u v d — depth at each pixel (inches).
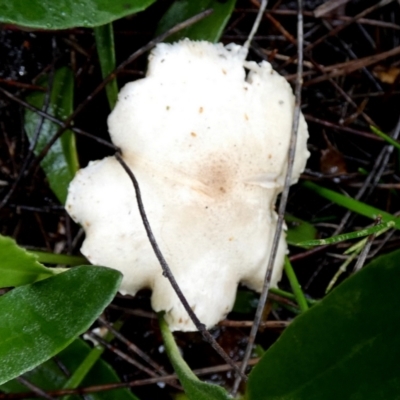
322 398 10.4
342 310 10.2
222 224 11.2
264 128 11.4
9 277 10.6
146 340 12.3
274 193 11.6
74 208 11.2
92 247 11.1
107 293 10.6
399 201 12.6
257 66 11.5
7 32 12.1
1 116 12.2
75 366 11.7
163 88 11.1
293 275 11.8
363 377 10.2
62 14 10.8
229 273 11.4
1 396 11.4
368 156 12.7
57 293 10.6
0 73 12.2
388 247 12.3
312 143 12.7
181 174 11.2
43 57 12.3
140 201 10.9
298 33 11.7
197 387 10.5
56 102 12.0
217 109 11.2
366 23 12.7
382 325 10.1
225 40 12.5
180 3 11.9
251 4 12.5
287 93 11.6
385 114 12.8
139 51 11.6
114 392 11.7
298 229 12.3
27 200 12.2
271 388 10.5
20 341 10.5
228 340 12.3
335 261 12.4
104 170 11.2
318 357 10.3
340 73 12.5
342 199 12.0
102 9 10.9
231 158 11.2
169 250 11.1
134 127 11.1
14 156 12.2
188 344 12.3
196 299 11.2
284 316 12.4
